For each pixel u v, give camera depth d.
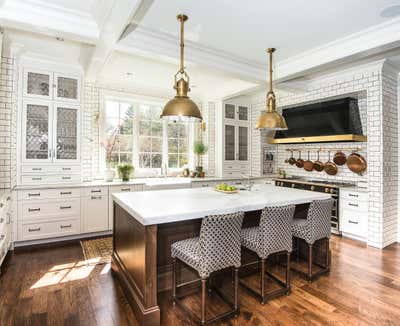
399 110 3.94
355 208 3.85
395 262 3.09
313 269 2.89
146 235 1.88
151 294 1.90
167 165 5.24
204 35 2.87
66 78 3.76
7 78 3.25
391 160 3.83
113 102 4.64
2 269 2.81
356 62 3.63
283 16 2.48
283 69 3.68
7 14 2.26
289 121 4.90
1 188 3.23
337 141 4.14
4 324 1.91
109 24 2.35
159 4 2.28
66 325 1.91
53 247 3.46
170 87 4.95
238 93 4.77
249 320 2.00
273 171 5.84
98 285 2.49
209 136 5.54
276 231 2.27
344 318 2.03
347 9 2.35
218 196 2.73
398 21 2.52
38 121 3.59
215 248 1.92
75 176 3.84
